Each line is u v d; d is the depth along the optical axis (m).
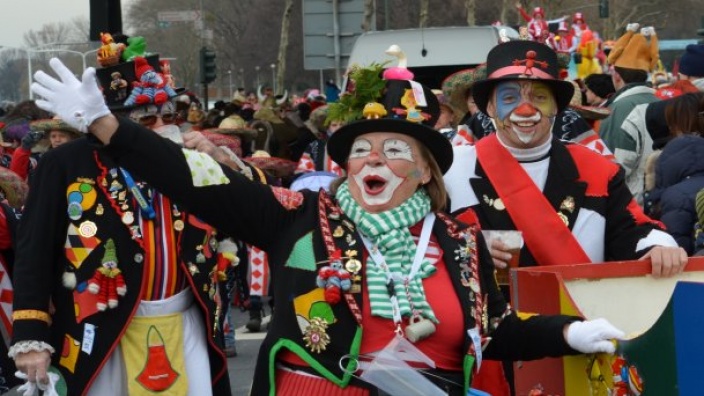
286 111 20.98
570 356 4.64
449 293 4.38
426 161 4.51
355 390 4.26
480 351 4.34
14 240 6.62
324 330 4.27
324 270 4.26
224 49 78.88
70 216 5.34
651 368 4.14
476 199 5.69
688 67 10.89
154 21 83.19
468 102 8.96
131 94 5.59
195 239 5.48
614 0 54.19
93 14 10.84
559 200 5.70
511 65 5.66
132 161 4.21
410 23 52.88
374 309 4.25
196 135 5.14
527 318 4.55
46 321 5.23
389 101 4.50
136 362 5.41
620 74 12.05
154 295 5.45
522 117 5.62
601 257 5.74
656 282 5.11
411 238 4.40
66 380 5.32
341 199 4.43
